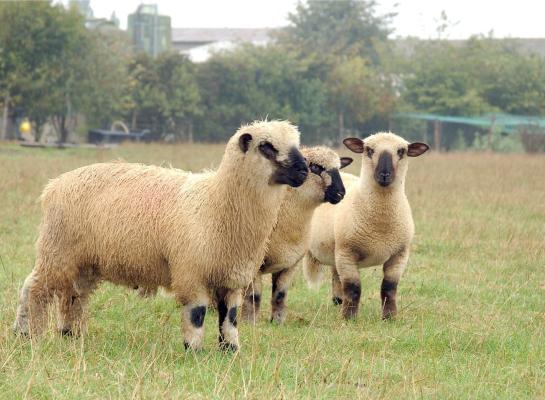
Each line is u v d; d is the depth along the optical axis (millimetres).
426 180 29266
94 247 9031
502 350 9633
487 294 12711
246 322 11031
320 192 10711
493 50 71375
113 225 8883
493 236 17984
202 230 8625
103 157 36781
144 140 54906
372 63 78812
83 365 7816
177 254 8688
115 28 73000
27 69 49125
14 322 9438
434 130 61375
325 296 13016
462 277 13969
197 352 8797
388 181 11156
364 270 14594
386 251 11586
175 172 9203
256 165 8570
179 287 8734
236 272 8781
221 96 57688
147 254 8859
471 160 40781
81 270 9250
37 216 18281
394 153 11461
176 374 8008
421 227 18781
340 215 11773
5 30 48688
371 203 11422
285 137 8625
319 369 8430
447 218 20172
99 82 51750
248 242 8734
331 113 59625
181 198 8797
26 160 32969
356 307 11555
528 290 13086
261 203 8695
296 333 10266
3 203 19609
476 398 7922
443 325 10773
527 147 53812
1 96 48000
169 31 78750
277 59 58656
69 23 49875
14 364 7977
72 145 43781
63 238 9117
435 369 8812
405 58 74812
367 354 9461
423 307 11922
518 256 15750
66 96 50469
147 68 56750
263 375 8117
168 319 10047
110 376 7805
